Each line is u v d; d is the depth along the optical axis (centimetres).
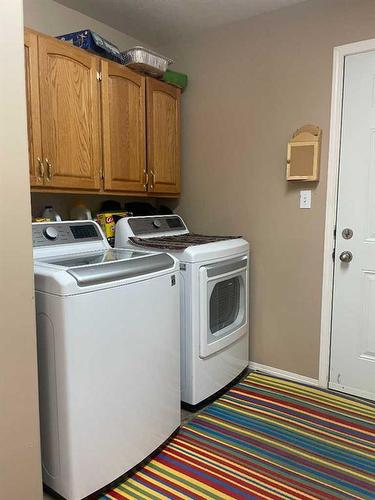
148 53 237
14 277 131
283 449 189
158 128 262
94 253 200
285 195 251
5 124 125
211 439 198
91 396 152
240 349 258
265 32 248
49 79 191
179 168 287
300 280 252
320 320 246
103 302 153
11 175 128
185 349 217
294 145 237
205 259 216
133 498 159
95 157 218
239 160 268
